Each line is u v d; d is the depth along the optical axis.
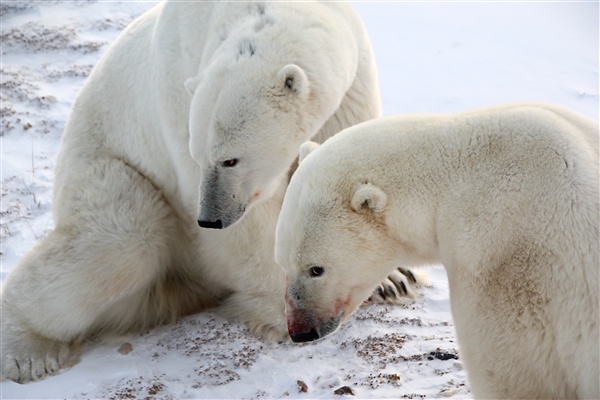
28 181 16.41
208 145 9.21
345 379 9.49
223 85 9.16
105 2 26.86
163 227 10.95
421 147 7.05
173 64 10.33
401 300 11.27
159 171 10.98
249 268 10.70
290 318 7.21
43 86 21.09
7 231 14.40
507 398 6.63
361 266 7.21
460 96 20.47
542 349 6.38
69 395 9.82
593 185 6.27
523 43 24.00
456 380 9.05
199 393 9.59
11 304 10.65
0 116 19.14
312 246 7.03
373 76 10.62
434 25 25.66
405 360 9.70
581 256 6.16
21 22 25.31
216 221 9.41
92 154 11.35
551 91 20.64
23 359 10.45
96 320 11.02
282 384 9.64
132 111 11.06
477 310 6.61
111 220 10.68
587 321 6.12
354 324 10.74
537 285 6.32
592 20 25.81
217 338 10.72
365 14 26.81
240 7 9.84
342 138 7.36
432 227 7.03
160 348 10.77
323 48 9.53
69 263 10.51
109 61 11.55
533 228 6.37
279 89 9.19
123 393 9.70
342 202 7.06
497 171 6.66
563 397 6.44
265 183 9.59
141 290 11.12
